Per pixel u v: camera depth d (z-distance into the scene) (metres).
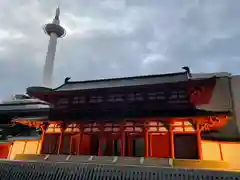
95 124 22.23
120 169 16.03
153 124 20.27
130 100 22.84
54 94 24.22
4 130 35.34
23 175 18.11
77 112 24.14
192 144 19.34
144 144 19.89
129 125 21.03
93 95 24.03
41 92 24.09
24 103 41.50
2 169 19.06
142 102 22.34
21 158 21.84
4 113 38.97
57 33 61.06
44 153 23.14
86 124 22.55
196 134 18.84
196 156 18.78
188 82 20.08
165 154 19.33
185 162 17.20
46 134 24.06
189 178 14.48
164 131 19.69
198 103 25.47
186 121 19.33
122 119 21.09
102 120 21.72
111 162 18.64
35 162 18.61
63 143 23.36
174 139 19.86
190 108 20.77
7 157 28.44
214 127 21.67
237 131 22.17
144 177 15.22
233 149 20.50
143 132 20.36
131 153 20.88
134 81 28.28
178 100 21.38
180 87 20.97
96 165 16.81
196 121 18.94
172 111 20.77
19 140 28.20
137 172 15.56
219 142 20.78
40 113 38.00
